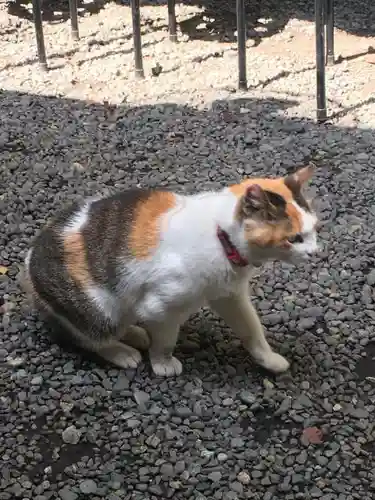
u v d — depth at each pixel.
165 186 2.19
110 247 1.68
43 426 1.68
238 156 2.30
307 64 2.70
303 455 1.64
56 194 2.17
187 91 2.56
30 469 1.62
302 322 1.86
